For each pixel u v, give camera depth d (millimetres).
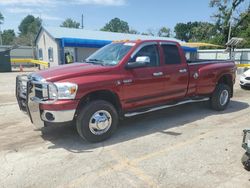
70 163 4258
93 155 4551
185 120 6602
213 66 7164
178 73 6254
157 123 6355
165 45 6137
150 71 5727
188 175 3844
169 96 6230
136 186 3574
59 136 5480
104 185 3605
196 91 6812
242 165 4133
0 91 11430
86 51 24766
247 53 23062
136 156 4504
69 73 4824
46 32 27531
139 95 5605
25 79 5211
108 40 25031
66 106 4625
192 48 28156
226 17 40344
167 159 4367
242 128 5961
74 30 28688
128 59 5445
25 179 3779
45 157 4484
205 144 5000
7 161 4340
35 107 4824
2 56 24531
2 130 5898
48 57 28078
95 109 4953
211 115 7070
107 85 5047
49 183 3670
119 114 5516
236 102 8836
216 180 3703
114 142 5145
